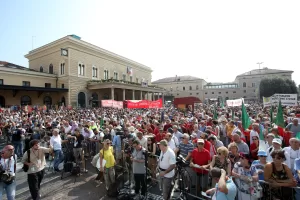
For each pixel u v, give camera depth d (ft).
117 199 19.26
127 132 29.48
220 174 12.00
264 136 25.17
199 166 17.46
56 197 19.98
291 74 243.40
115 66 170.40
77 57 129.80
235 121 37.52
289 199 13.03
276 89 188.55
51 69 134.31
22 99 110.63
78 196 20.15
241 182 13.91
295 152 17.15
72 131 35.65
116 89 160.25
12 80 107.55
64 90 119.75
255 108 97.96
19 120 53.88
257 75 258.57
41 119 54.29
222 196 11.33
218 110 79.46
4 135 47.32
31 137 34.24
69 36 123.13
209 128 26.48
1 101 102.17
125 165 23.85
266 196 13.80
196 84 294.87
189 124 37.63
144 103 62.54
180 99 84.48
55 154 27.66
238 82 272.10
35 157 18.97
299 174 14.52
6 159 16.96
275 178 13.41
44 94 121.08
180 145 22.09
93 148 33.17
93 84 133.59
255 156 22.43
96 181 24.00
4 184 16.99
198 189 18.38
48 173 27.02
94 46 143.95
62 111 85.30
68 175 26.04
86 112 82.23
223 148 16.10
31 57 149.69
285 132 27.04
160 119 50.57
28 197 20.29
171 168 16.31
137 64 205.16
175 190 21.01
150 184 22.71
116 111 85.71
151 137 26.55
